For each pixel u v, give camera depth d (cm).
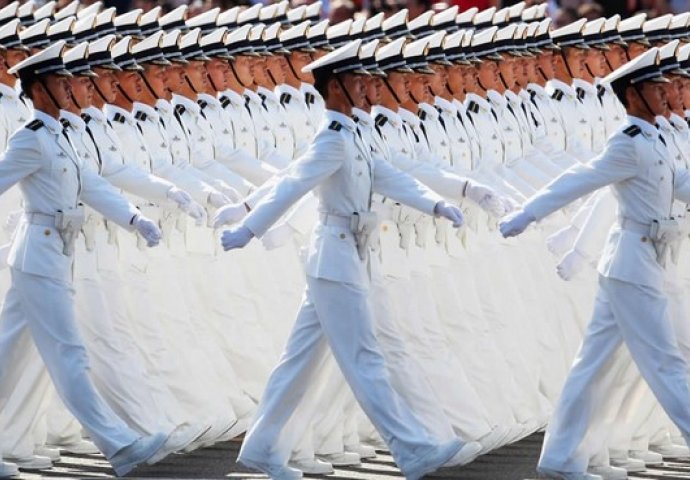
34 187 2733
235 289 3172
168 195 2878
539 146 3416
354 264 2686
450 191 2850
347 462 2955
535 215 2720
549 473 2784
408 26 3384
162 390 2934
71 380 2738
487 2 4553
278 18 3647
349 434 3012
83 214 2753
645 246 2738
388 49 2950
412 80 3056
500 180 3244
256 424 2712
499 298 3153
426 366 2895
